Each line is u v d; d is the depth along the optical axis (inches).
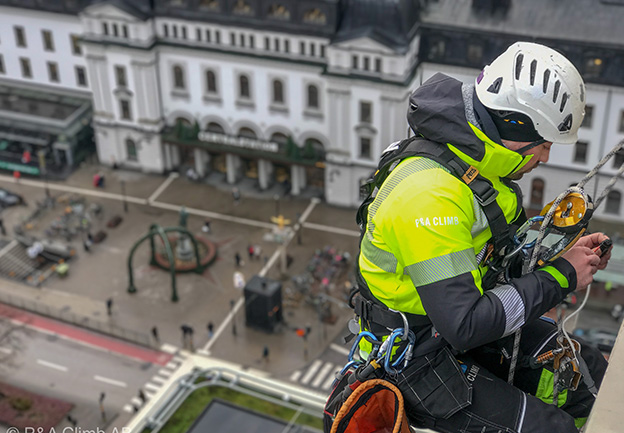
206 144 3341.5
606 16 2459.4
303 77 3078.2
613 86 2445.9
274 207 3299.7
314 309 2785.4
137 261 3056.1
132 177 3516.2
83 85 3641.7
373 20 2839.6
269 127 3260.3
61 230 3213.6
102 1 3176.7
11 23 3572.8
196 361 1795.0
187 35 3184.1
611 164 2488.9
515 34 2556.6
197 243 3100.4
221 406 1338.6
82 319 2797.7
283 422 1307.8
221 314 2800.2
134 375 2578.7
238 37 3105.3
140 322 2783.0
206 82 3267.7
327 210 3262.8
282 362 2600.9
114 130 3486.7
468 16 2689.5
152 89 3319.4
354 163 3147.1
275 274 2962.6
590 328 1932.8
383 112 2967.5
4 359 2620.6
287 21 2989.7
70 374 2581.2
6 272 3026.6
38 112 3597.4
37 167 3535.9
